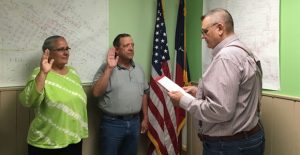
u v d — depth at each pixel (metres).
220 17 1.74
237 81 1.61
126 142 2.66
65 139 2.08
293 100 2.10
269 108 2.28
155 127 2.85
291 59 2.11
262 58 2.32
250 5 2.39
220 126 1.73
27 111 2.42
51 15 2.47
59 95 2.07
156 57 2.88
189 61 3.12
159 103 2.85
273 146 2.27
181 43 3.00
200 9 2.93
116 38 2.61
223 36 1.76
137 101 2.60
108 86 2.52
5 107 2.33
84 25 2.63
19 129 2.40
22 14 2.34
